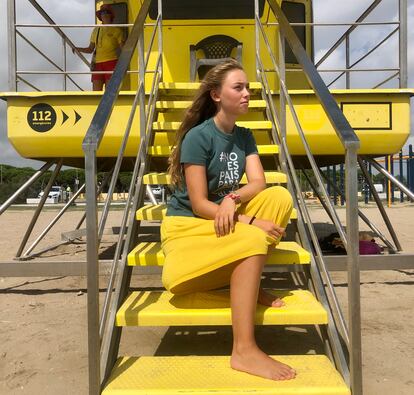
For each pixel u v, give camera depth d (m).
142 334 3.30
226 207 2.34
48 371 2.71
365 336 3.20
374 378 2.57
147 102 4.69
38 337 3.24
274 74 5.65
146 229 7.86
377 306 3.87
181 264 2.36
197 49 5.59
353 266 2.08
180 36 5.69
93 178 2.08
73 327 3.44
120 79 2.72
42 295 4.35
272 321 2.40
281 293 2.78
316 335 3.23
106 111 2.34
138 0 5.98
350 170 2.07
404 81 4.79
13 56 4.68
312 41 6.63
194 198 2.49
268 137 4.84
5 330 3.39
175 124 4.14
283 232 2.44
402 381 2.53
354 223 2.07
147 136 3.99
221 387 2.05
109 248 7.50
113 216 15.05
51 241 8.41
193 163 2.51
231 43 5.58
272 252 2.85
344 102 4.71
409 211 16.66
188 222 2.47
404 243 7.50
